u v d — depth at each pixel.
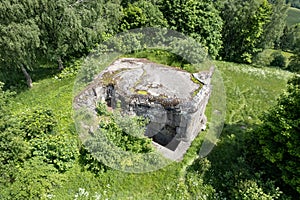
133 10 20.25
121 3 23.64
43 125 11.68
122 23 20.48
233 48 28.94
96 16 18.20
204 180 11.23
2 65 16.84
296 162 9.88
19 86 17.38
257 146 11.58
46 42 16.94
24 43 14.91
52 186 9.93
